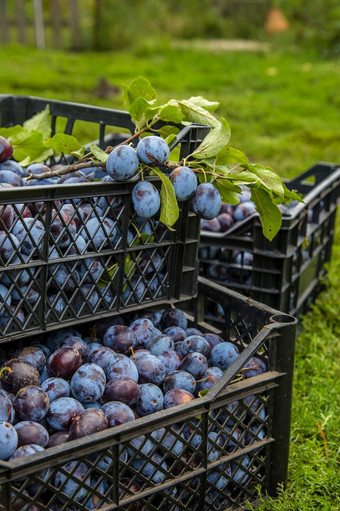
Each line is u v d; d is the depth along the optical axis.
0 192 1.56
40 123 2.55
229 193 1.99
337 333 3.30
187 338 2.10
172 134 1.93
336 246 4.32
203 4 17.36
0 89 8.34
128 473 1.77
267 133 7.56
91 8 14.73
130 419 1.71
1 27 14.40
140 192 1.77
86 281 1.86
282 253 2.68
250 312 2.13
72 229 1.77
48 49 14.47
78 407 1.71
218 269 2.89
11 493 1.52
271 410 1.92
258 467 1.95
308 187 3.65
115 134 3.21
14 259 1.68
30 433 1.61
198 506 1.82
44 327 1.75
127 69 10.95
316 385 2.75
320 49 14.34
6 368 1.73
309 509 1.99
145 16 16.14
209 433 1.86
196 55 13.45
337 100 9.27
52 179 2.07
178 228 1.96
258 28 16.92
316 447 2.35
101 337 2.05
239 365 1.80
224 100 8.77
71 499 1.57
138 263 1.91
